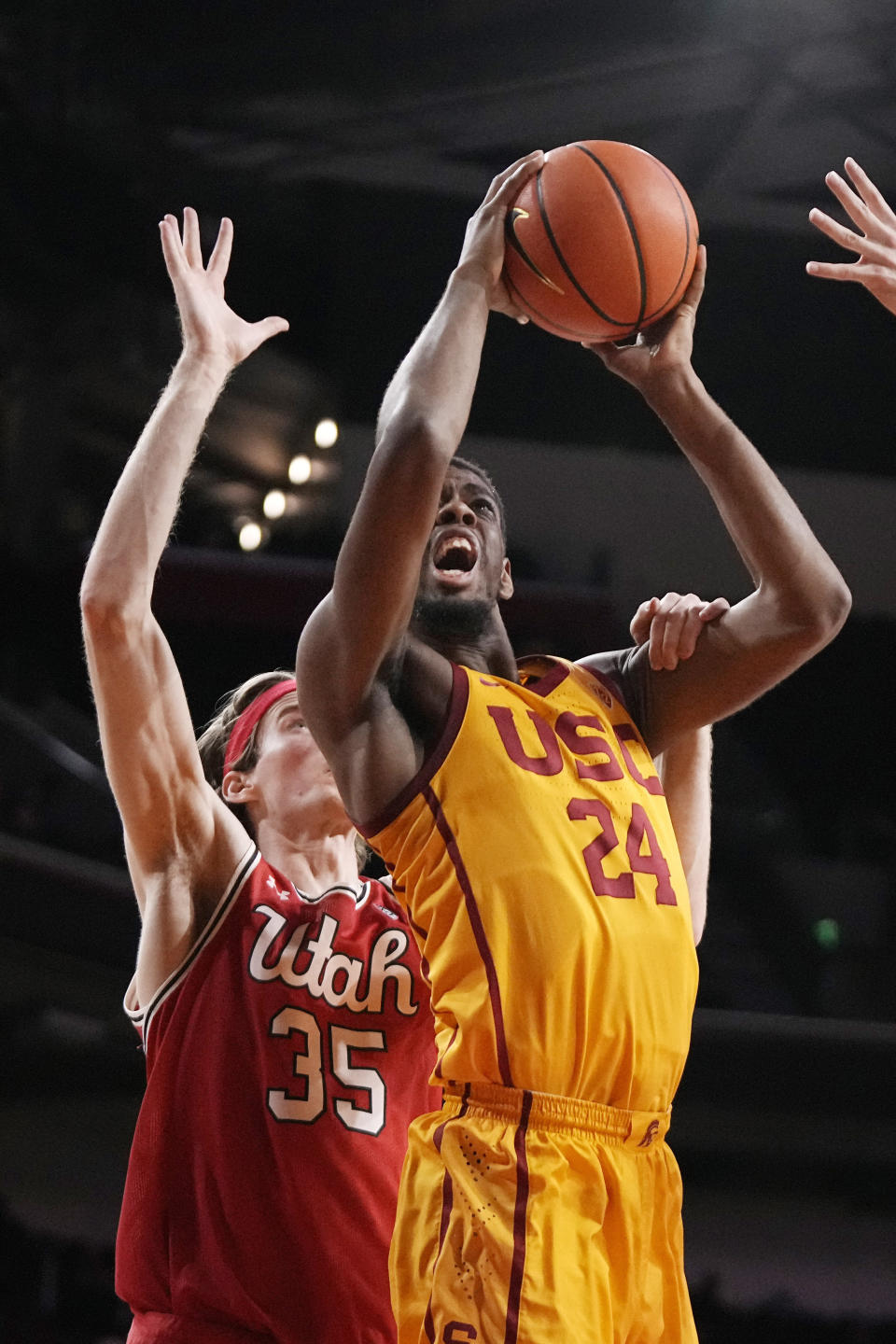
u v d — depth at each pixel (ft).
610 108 40.81
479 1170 6.48
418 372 7.11
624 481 47.42
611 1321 6.44
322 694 7.00
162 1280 8.42
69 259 38.78
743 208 44.01
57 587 46.14
